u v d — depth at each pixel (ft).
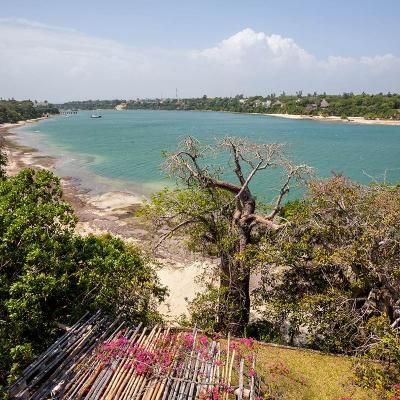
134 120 579.07
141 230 101.24
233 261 52.54
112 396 31.27
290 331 51.83
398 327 39.52
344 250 43.73
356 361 40.16
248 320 56.54
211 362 35.24
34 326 36.70
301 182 55.42
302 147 238.68
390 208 43.62
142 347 36.63
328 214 47.85
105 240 53.26
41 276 36.52
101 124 493.36
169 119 579.07
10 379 31.58
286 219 51.57
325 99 646.33
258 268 53.57
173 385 32.45
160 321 47.62
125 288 45.60
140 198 133.90
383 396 36.70
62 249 42.57
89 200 131.95
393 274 41.55
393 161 195.11
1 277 37.19
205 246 60.03
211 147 57.52
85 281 41.60
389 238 42.65
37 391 31.19
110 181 160.45
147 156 220.23
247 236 54.95
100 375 32.94
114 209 120.98
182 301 69.72
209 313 52.95
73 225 45.09
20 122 526.57
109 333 38.88
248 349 43.60
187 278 77.41
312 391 38.32
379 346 37.73
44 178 48.24
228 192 60.03
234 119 545.44
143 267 50.70
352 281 46.98
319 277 50.11
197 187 57.88
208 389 32.32
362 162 191.01
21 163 198.70
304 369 41.22
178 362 34.81
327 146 247.70
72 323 41.32
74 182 158.81
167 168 56.95
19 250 38.96
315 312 46.16
